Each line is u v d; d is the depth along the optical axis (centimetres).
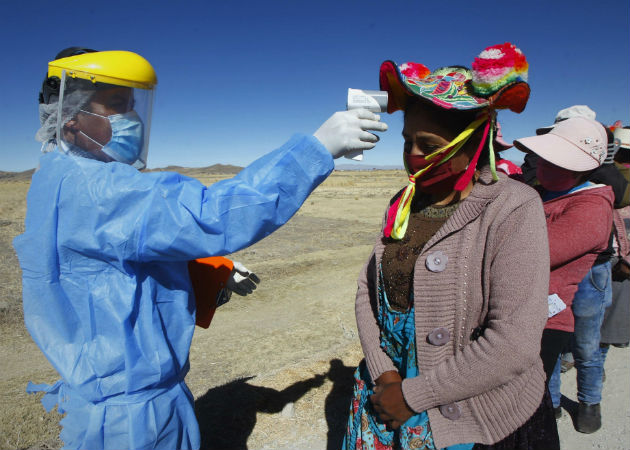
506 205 151
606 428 336
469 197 159
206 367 439
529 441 167
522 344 143
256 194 154
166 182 157
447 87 159
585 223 251
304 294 700
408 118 166
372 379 183
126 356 162
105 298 161
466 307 158
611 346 487
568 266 262
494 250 152
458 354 155
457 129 160
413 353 172
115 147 181
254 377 392
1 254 960
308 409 340
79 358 164
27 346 500
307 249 1079
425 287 162
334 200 2873
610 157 299
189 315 182
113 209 154
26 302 165
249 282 258
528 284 145
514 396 156
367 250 1066
